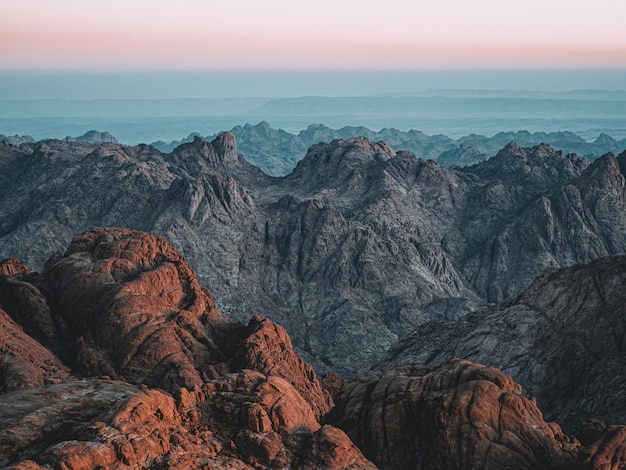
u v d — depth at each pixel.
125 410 34.34
